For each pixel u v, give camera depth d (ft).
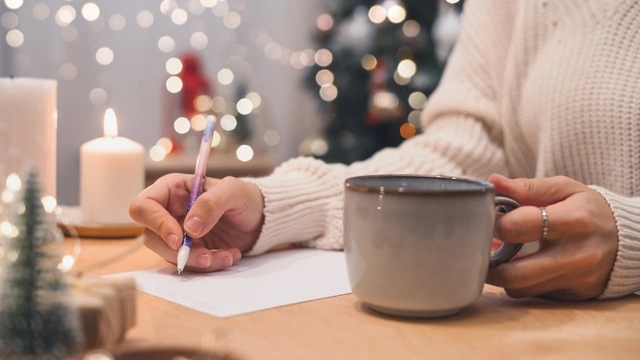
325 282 1.92
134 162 2.82
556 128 2.58
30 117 2.50
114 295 1.21
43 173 2.54
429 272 1.52
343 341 1.41
